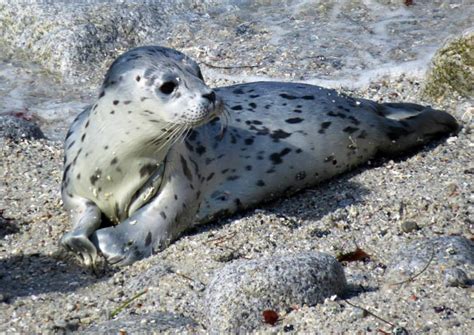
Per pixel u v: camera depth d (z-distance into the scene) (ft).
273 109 97.45
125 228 85.66
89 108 95.35
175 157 88.38
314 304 69.41
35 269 82.94
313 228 86.53
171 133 84.07
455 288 70.85
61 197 91.91
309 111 97.96
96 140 86.33
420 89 116.37
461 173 95.04
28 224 90.79
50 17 138.51
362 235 84.89
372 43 130.52
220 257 81.30
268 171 94.12
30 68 133.18
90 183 87.35
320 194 95.04
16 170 101.71
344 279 72.59
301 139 96.22
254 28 137.90
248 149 94.07
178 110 82.17
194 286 76.28
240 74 125.18
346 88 119.44
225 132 93.86
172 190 87.56
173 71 83.35
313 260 71.20
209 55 130.72
